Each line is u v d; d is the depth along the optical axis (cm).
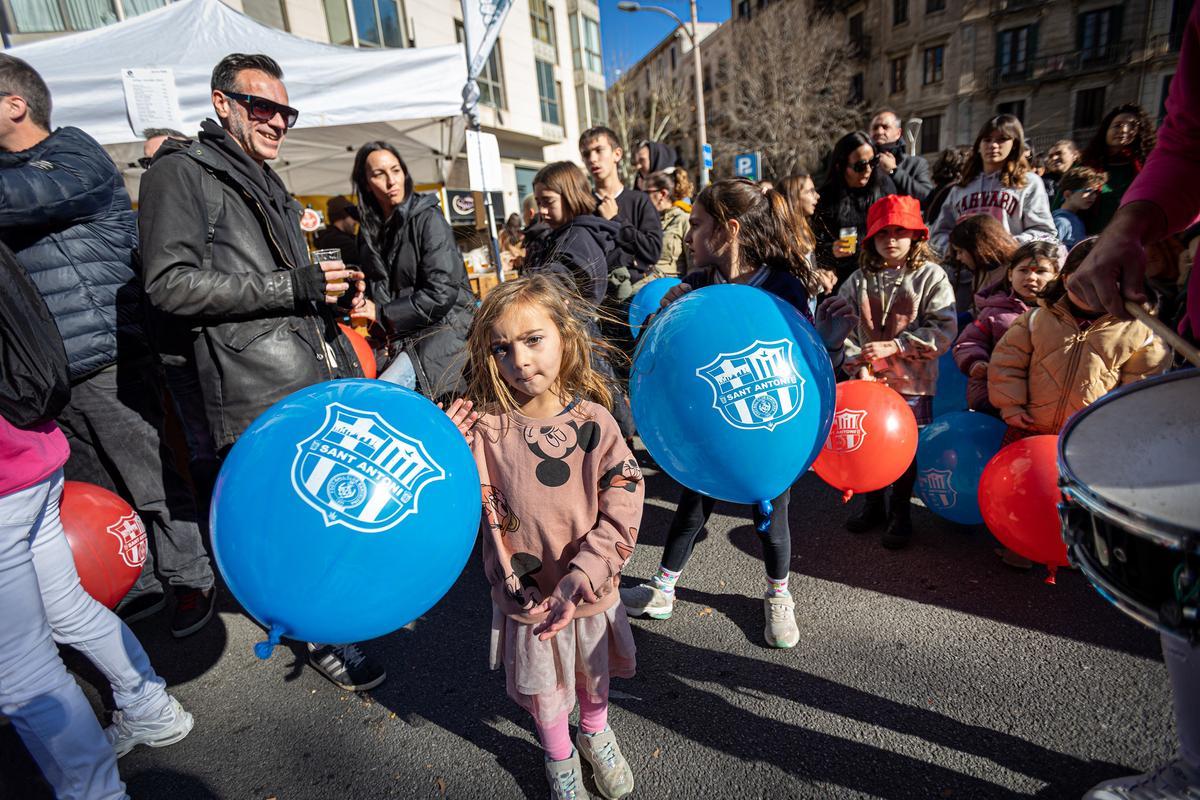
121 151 581
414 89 506
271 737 207
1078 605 237
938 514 294
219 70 205
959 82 2547
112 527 215
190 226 191
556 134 2125
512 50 1878
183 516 262
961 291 386
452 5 1551
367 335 399
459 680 228
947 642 223
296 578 119
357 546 119
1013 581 256
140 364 251
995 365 266
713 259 228
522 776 184
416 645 250
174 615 267
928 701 197
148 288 185
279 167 765
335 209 611
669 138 2880
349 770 191
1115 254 128
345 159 783
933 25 2569
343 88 480
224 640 262
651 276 447
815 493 358
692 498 237
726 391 167
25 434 147
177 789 188
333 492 119
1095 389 240
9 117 209
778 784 172
